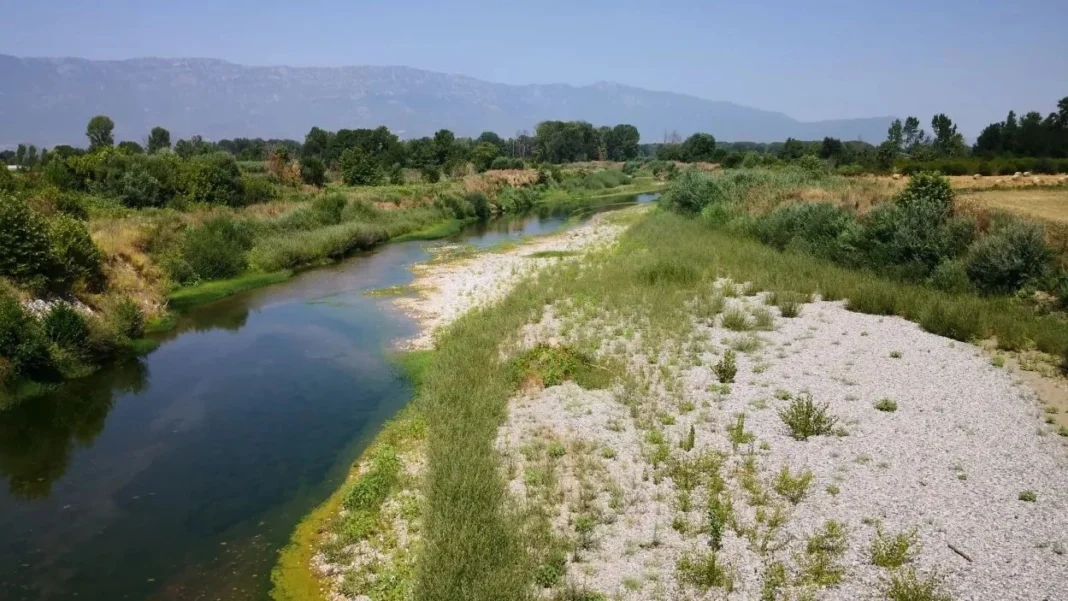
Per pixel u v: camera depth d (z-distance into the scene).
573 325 19.05
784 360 15.99
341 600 8.91
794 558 8.84
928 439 11.89
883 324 18.34
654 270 24.14
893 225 23.86
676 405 13.79
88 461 13.13
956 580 8.26
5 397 15.73
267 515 11.14
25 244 19.23
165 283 25.69
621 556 9.14
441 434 12.66
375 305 25.22
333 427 14.55
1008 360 15.38
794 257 26.08
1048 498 9.94
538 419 13.57
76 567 9.77
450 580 8.27
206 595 9.12
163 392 16.80
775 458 11.48
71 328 18.00
